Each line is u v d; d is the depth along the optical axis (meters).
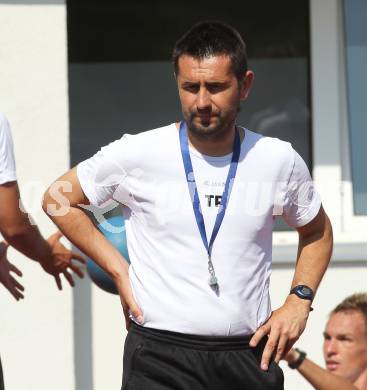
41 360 19.45
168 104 21.28
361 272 20.56
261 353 13.01
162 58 21.30
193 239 12.72
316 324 20.50
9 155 14.26
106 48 21.27
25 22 19.44
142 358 12.96
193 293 12.72
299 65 21.27
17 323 19.41
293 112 21.31
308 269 13.48
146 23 21.27
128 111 21.30
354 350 16.55
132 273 13.14
